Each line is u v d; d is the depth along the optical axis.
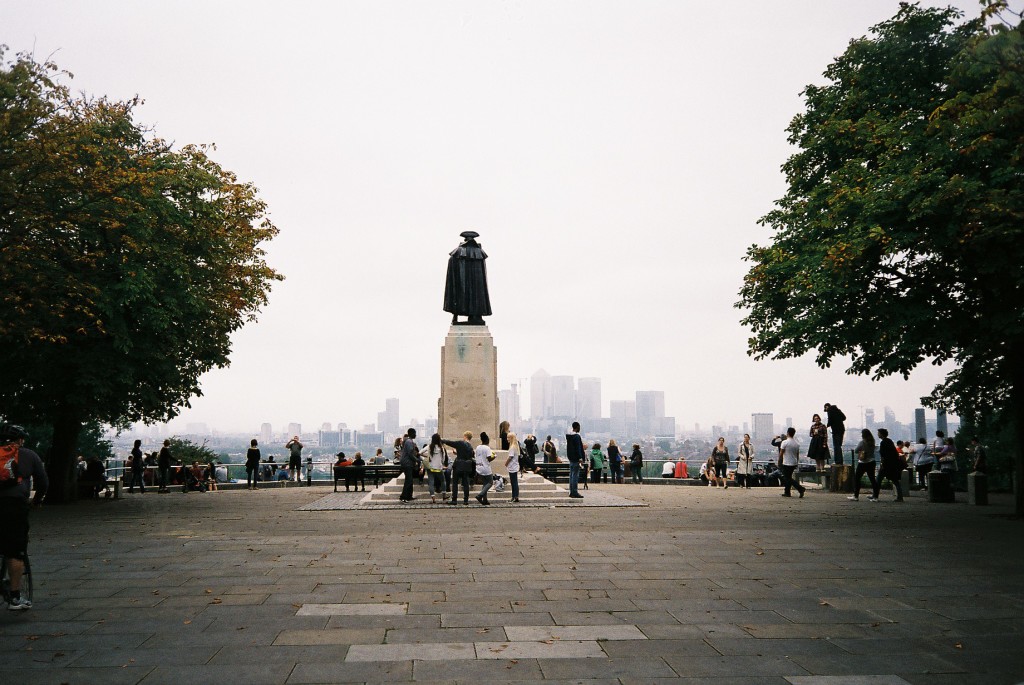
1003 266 16.02
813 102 22.38
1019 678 6.63
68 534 16.58
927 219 16.69
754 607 9.20
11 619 8.73
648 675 6.69
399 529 16.95
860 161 19.84
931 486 24.14
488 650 7.44
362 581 10.80
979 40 15.49
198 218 25.98
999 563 12.23
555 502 23.47
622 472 39.38
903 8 20.16
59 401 24.58
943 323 17.58
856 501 24.45
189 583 10.76
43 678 6.62
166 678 6.62
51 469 26.42
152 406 26.83
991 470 29.86
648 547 13.91
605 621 8.54
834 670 6.84
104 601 9.62
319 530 16.92
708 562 12.29
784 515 19.77
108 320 23.50
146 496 30.59
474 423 26.44
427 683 6.48
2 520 8.81
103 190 22.72
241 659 7.16
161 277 24.25
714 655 7.28
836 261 17.16
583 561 12.40
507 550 13.59
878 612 8.97
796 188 22.44
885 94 20.50
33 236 22.47
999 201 15.20
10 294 20.95
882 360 19.97
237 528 17.48
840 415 31.09
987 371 19.69
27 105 22.52
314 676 6.66
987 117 15.65
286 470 41.38
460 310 27.11
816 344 19.61
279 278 30.38
